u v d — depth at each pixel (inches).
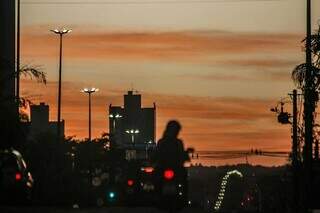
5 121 3105.3
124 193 4712.1
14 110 3174.2
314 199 4202.8
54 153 5182.1
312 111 3570.4
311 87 2854.3
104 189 5600.4
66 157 5856.3
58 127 5802.2
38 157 4955.7
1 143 3102.9
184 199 1828.2
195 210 2719.0
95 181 5807.1
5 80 3174.2
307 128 3683.6
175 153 1825.8
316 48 2829.7
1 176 2861.7
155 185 1839.3
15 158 2928.2
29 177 3048.7
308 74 2834.6
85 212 2370.8
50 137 5393.7
